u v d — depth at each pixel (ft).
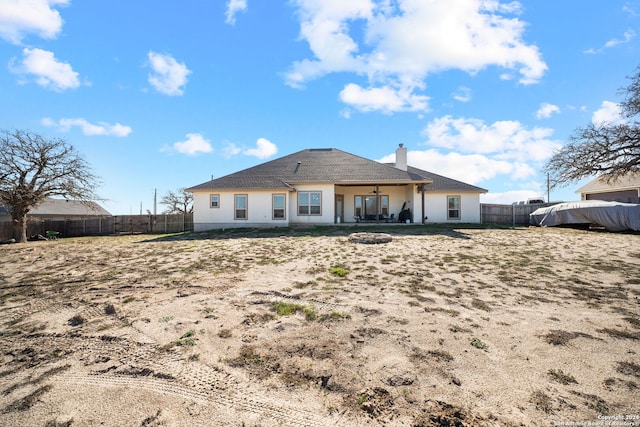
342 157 69.00
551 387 8.43
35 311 15.57
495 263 24.64
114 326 13.14
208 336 11.92
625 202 54.13
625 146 52.65
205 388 8.72
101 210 124.26
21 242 56.70
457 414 7.39
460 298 16.25
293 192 60.39
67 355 10.82
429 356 10.14
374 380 8.86
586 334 11.75
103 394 8.54
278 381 8.95
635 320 13.10
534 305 15.08
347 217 67.51
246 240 41.19
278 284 19.34
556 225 54.54
